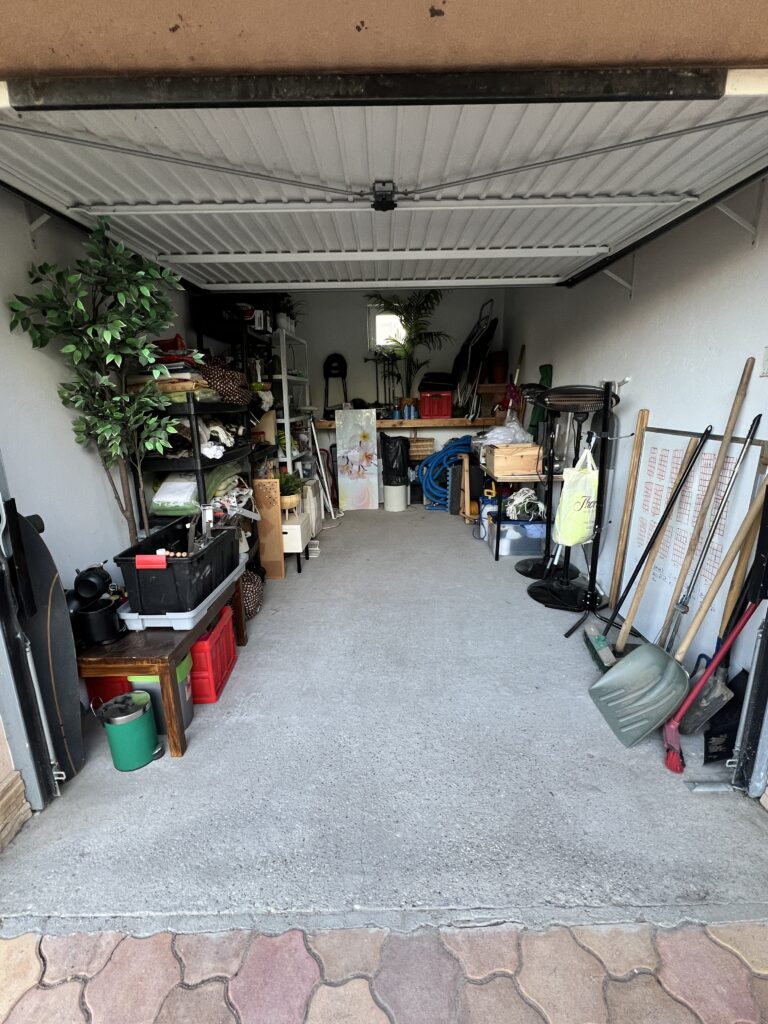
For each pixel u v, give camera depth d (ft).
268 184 6.00
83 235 7.64
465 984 3.75
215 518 8.62
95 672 5.97
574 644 8.85
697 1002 3.62
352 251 8.87
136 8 3.16
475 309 21.49
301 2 3.12
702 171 5.81
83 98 3.66
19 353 6.26
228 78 3.61
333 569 13.05
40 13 3.18
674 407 8.15
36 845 4.93
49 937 4.11
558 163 5.46
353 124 4.67
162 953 3.99
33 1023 3.56
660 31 3.29
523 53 3.42
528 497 13.87
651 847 4.82
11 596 4.91
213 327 11.78
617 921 4.15
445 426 20.26
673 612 7.33
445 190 6.33
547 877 4.53
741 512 6.57
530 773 5.80
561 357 13.56
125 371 7.48
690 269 7.62
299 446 16.44
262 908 4.30
